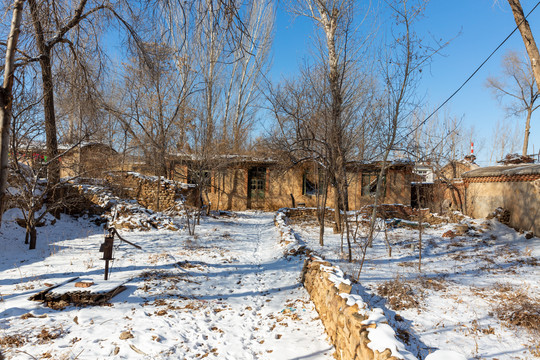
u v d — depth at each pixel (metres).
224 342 4.28
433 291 6.45
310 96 10.82
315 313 5.34
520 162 15.09
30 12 6.39
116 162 17.16
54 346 3.72
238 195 22.84
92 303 5.06
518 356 3.98
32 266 6.98
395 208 17.75
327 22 10.96
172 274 6.81
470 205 16.19
